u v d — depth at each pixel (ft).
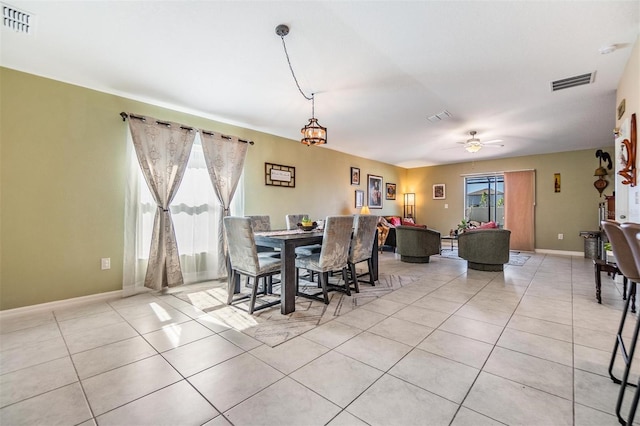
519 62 8.42
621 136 9.22
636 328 4.05
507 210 22.68
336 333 7.16
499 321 7.85
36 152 9.00
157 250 11.02
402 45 7.55
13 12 6.26
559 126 14.55
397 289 11.14
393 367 5.58
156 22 6.62
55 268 9.32
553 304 9.26
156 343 6.68
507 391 4.81
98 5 6.06
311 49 7.74
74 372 5.48
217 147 13.19
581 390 4.81
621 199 9.45
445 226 26.45
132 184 10.82
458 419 4.18
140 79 9.43
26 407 4.51
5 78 8.54
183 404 4.56
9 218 8.59
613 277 12.16
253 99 11.09
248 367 5.63
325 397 4.71
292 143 17.24
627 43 7.50
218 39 7.29
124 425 4.13
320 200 19.12
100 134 10.21
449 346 6.42
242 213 14.35
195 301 9.88
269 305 9.16
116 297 10.36
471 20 6.57
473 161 24.73
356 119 13.52
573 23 6.68
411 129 15.16
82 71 8.89
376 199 24.63
